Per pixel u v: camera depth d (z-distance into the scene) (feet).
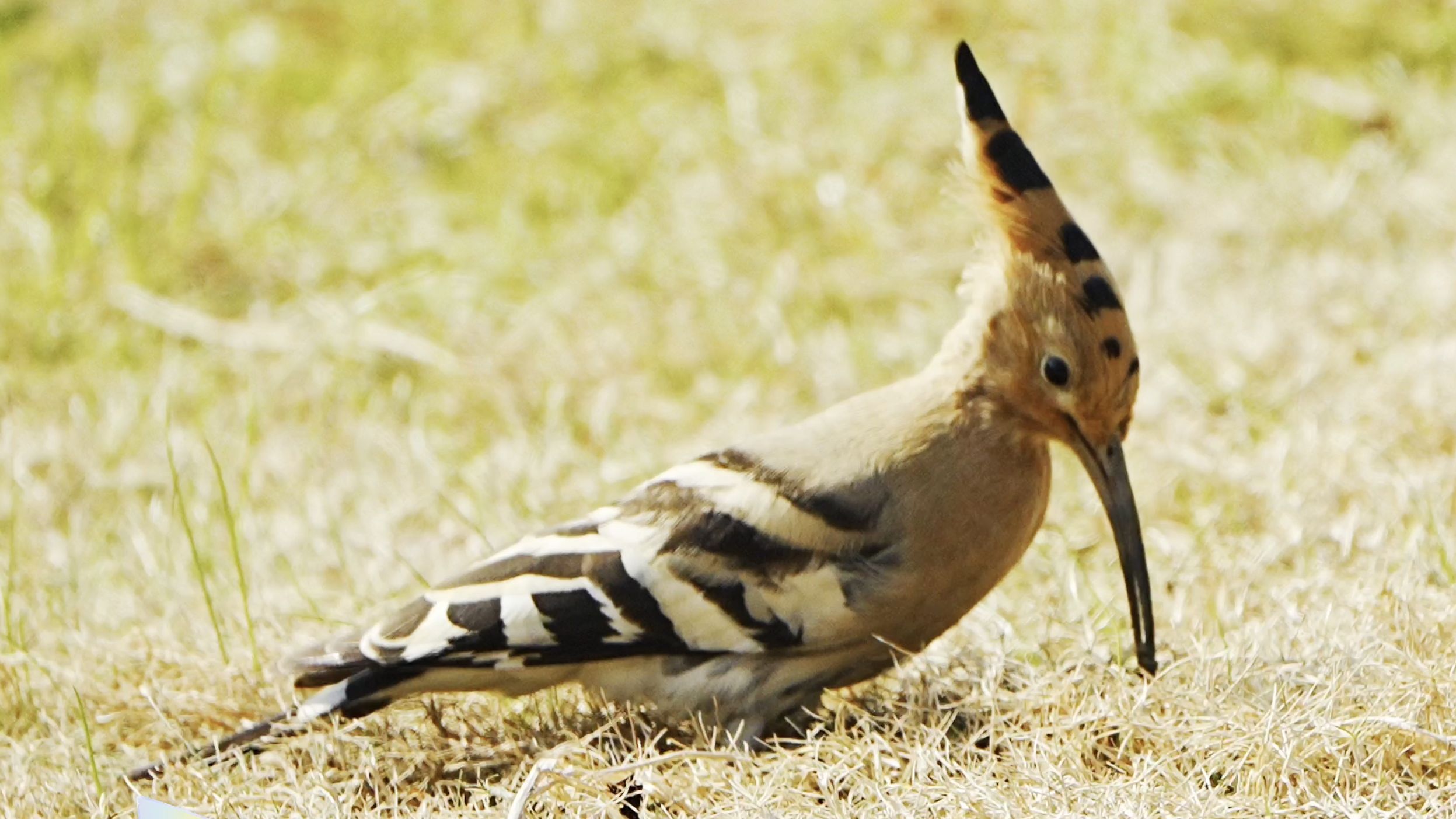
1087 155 53.62
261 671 30.99
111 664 31.55
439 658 27.12
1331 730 25.44
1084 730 26.94
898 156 53.57
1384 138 53.67
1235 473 37.55
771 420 42.50
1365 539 33.76
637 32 60.64
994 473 27.91
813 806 25.08
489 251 50.93
